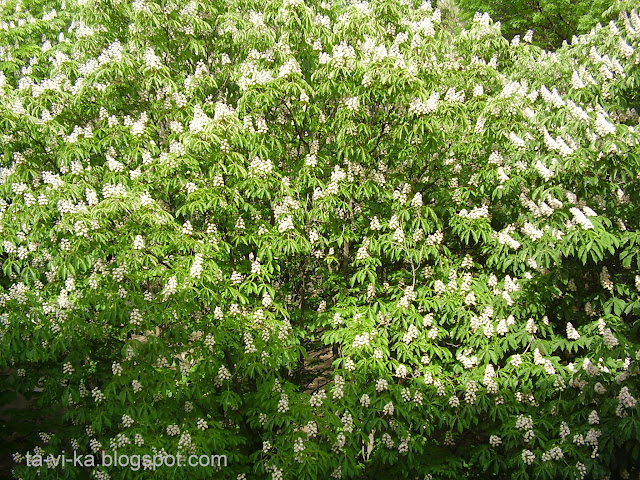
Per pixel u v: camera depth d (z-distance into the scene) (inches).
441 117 259.9
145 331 213.3
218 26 320.5
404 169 303.6
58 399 241.6
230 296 252.4
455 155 291.4
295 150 305.4
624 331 239.6
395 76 239.1
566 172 235.3
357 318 263.6
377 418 236.4
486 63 341.4
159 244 241.3
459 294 266.2
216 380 242.1
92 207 220.8
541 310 259.0
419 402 241.1
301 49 288.5
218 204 251.9
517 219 270.5
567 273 247.6
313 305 318.7
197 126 235.3
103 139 261.0
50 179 226.2
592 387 210.5
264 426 227.9
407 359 282.4
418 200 261.0
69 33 360.5
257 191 247.3
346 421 227.9
